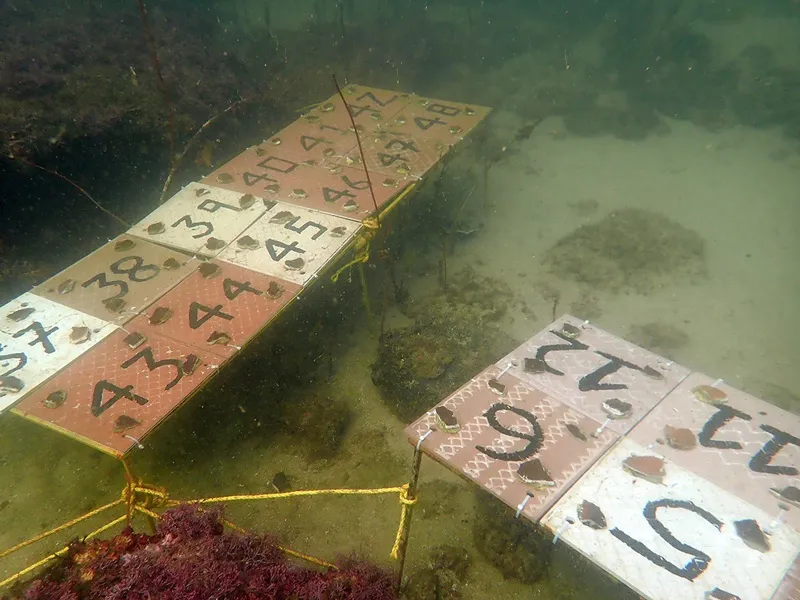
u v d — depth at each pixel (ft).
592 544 2.23
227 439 3.78
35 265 4.59
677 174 6.47
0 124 4.55
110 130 5.01
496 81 9.07
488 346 4.26
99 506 3.43
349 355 4.36
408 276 5.12
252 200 4.45
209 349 3.37
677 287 4.90
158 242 4.15
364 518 3.37
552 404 2.72
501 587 3.08
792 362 4.24
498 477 2.43
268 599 2.31
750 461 2.48
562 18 12.14
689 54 9.71
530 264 5.24
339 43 9.64
